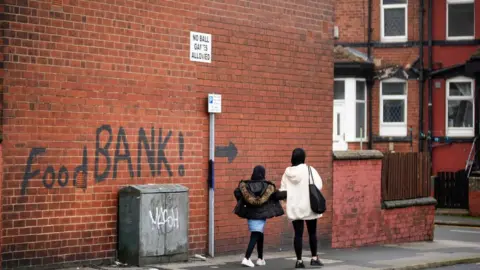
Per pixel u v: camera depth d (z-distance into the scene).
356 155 16.55
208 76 13.67
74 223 11.59
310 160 15.66
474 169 28.70
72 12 11.55
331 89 16.17
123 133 12.28
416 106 30.34
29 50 11.03
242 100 14.31
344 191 16.33
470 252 16.16
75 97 11.61
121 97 12.24
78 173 11.66
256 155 14.59
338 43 31.03
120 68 12.22
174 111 13.08
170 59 13.00
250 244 12.58
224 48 13.96
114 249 12.12
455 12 30.30
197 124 13.47
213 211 13.66
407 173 18.22
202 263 12.77
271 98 14.88
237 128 14.23
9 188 10.80
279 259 13.74
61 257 11.41
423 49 30.33
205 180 13.62
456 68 29.91
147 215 11.98
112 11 12.09
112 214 12.12
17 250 10.87
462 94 30.11
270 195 12.44
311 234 12.86
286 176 12.58
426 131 30.28
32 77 11.07
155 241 12.09
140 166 12.54
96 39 11.88
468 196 27.06
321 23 15.95
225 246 13.98
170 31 13.00
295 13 15.37
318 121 15.88
